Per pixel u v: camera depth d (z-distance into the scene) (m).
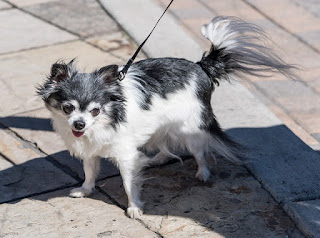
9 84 6.76
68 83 4.22
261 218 4.45
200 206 4.64
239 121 5.79
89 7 9.05
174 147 5.09
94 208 4.68
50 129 5.88
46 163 5.34
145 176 5.11
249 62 4.88
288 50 7.58
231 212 4.54
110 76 4.26
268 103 6.50
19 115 6.14
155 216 4.54
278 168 5.02
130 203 4.61
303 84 6.88
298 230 4.31
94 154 4.56
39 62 7.30
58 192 4.93
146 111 4.49
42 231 4.36
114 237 4.27
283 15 8.75
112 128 4.33
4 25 8.41
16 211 4.62
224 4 9.27
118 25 8.35
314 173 4.93
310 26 8.34
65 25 8.41
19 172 5.20
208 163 5.27
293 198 4.59
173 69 4.65
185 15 8.84
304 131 5.94
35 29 8.29
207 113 4.86
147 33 7.93
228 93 6.36
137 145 4.63
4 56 7.48
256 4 9.23
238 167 5.18
